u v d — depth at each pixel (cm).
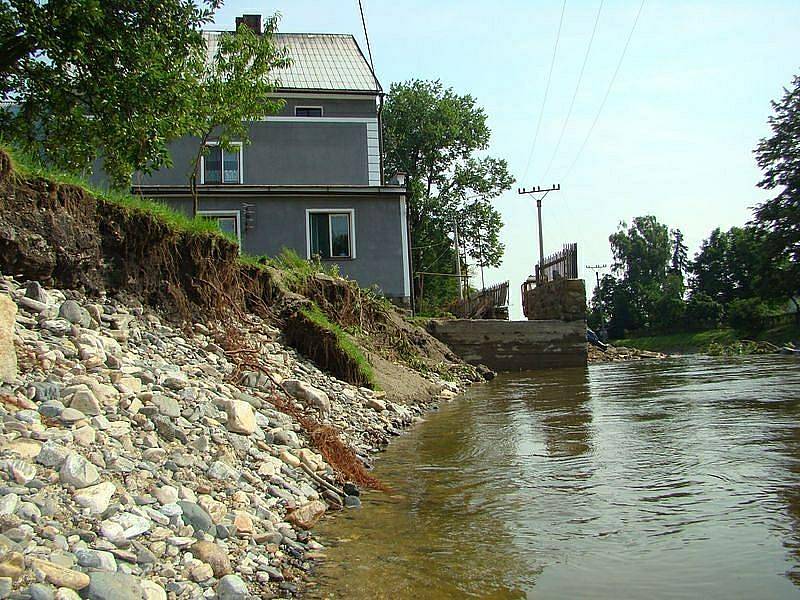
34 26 959
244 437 658
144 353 775
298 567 477
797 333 4684
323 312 1520
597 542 516
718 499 607
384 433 982
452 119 4641
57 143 1156
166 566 402
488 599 426
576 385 1753
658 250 8662
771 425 957
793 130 4234
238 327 1100
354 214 2420
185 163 2494
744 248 6794
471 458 830
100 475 459
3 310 532
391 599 427
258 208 2361
